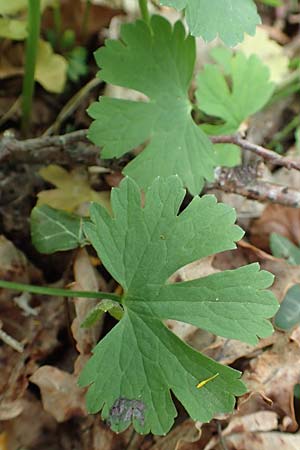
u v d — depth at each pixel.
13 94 0.31
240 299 0.24
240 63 0.30
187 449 0.26
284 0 0.37
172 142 0.27
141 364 0.24
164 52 0.27
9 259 0.28
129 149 0.27
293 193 0.28
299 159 0.33
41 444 0.27
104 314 0.28
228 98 0.30
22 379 0.27
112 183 0.30
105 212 0.24
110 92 0.32
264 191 0.29
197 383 0.24
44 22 0.33
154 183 0.24
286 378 0.27
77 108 0.32
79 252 0.28
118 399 0.24
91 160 0.29
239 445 0.26
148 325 0.24
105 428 0.27
